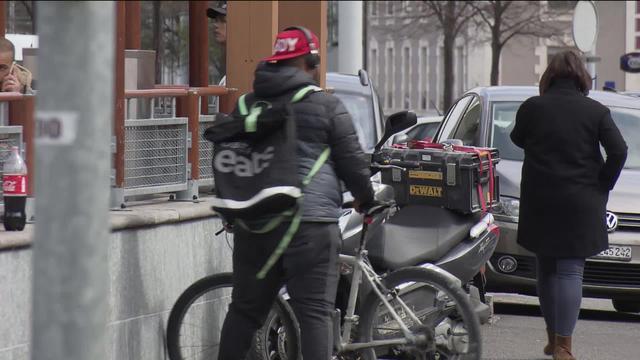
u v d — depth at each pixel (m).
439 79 181.38
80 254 8.37
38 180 8.35
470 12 132.38
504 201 26.67
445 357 17.66
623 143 19.92
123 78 18.64
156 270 18.16
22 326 15.88
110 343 17.22
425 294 17.78
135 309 17.72
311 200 15.66
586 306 30.56
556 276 20.52
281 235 15.52
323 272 15.89
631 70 57.53
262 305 16.23
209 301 18.28
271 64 15.87
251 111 15.48
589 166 20.06
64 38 8.36
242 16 23.30
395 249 19.16
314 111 15.59
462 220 19.77
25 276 15.91
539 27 135.12
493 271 26.61
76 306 8.40
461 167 19.48
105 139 8.45
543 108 20.25
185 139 20.05
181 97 20.09
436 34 181.75
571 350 21.84
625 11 157.25
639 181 27.42
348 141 15.71
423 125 42.03
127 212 18.16
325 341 15.95
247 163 15.33
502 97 29.58
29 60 22.86
